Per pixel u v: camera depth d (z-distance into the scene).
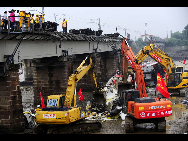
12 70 26.42
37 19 31.56
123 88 43.00
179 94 44.12
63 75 39.94
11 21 27.11
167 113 24.56
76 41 43.19
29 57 30.62
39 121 23.39
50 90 40.56
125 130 25.17
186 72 44.25
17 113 26.48
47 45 34.66
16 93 26.61
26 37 29.66
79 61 51.00
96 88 34.88
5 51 26.73
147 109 24.20
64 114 23.08
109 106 34.75
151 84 53.62
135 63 29.33
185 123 28.27
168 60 44.22
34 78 41.31
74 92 28.39
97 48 52.12
